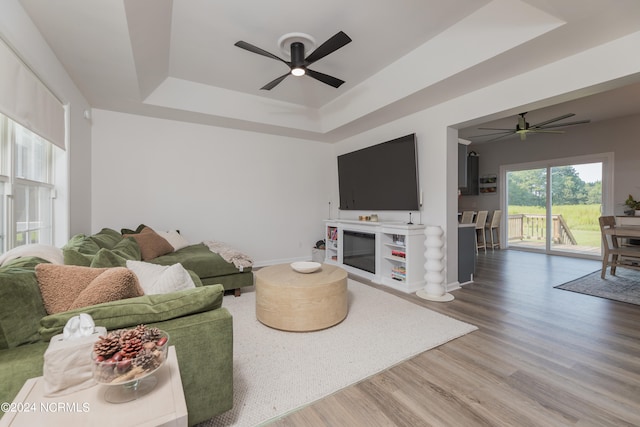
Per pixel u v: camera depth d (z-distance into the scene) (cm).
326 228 525
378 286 379
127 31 211
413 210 388
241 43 251
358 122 438
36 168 229
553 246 621
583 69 240
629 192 505
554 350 208
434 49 295
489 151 721
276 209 520
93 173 375
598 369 184
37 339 110
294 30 278
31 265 132
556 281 395
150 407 82
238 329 245
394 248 400
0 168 175
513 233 691
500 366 188
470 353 205
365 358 199
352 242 458
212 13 253
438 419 143
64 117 266
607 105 446
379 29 278
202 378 125
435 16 260
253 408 150
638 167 495
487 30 249
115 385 85
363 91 397
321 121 504
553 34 217
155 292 148
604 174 537
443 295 332
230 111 416
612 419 142
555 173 614
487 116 314
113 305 117
